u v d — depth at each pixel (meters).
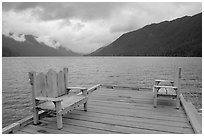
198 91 22.03
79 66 68.12
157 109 3.74
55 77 3.48
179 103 3.85
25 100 19.91
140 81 28.73
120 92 5.36
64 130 2.75
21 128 2.81
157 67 53.25
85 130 2.75
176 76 4.06
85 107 3.62
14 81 32.34
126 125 2.93
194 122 2.84
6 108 17.27
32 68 57.16
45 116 3.22
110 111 3.63
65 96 3.62
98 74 40.03
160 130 2.74
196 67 49.25
